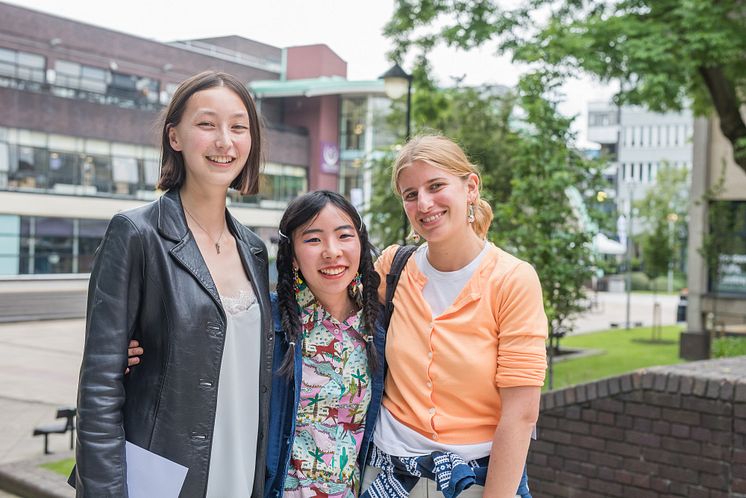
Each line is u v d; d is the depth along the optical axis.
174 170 2.11
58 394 9.77
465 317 2.16
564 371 11.18
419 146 2.20
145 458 1.90
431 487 2.17
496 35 9.87
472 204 2.26
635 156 66.62
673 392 4.00
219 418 2.03
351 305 2.38
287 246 2.32
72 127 29.31
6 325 19.36
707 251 13.48
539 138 6.95
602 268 7.27
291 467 2.26
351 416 2.30
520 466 2.04
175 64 32.25
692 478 3.94
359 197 18.80
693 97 11.84
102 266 1.90
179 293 1.94
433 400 2.17
